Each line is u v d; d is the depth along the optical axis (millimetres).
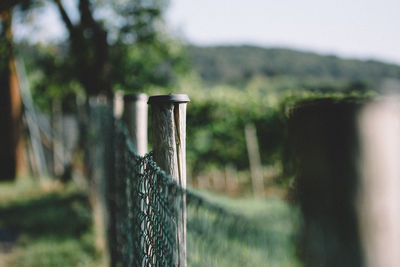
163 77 15203
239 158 10852
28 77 15781
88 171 6812
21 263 4973
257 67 85125
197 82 17109
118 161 3264
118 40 10641
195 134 10656
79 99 9016
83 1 7590
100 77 7805
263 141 10648
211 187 10594
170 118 1775
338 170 488
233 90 11516
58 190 9820
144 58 13656
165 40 13125
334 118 492
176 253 1414
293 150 547
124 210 2826
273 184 9953
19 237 6035
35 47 8422
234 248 917
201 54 89250
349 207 482
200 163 10797
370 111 473
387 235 467
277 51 90938
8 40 7395
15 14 7316
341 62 76875
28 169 12750
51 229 6148
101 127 4734
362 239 476
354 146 478
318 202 508
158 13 10906
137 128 2906
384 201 468
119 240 3266
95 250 5000
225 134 10852
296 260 529
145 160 1868
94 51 7828
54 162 11938
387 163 465
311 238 513
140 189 1994
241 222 913
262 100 10656
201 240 1174
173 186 1308
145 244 1882
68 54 9766
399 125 462
